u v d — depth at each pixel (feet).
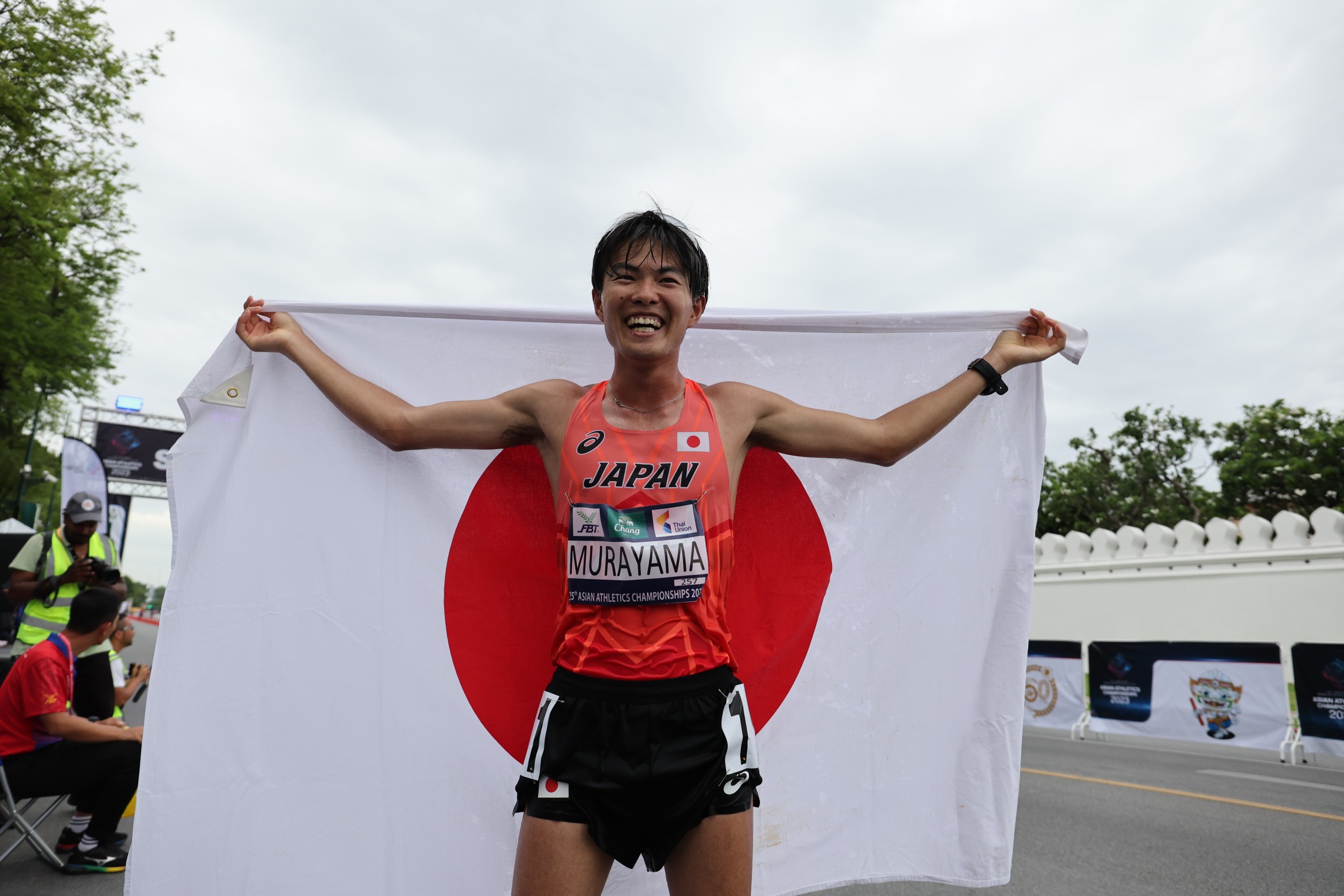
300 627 7.62
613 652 5.79
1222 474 88.63
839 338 8.84
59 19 42.39
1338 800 19.72
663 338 6.00
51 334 55.16
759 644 8.27
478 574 8.07
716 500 6.18
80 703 15.72
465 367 8.35
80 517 16.63
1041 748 29.63
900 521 8.63
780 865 7.90
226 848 7.13
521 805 5.87
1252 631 45.80
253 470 7.72
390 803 7.54
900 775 8.20
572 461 6.17
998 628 8.48
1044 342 8.61
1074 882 12.85
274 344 7.63
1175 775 23.24
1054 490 102.58
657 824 5.75
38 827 14.69
